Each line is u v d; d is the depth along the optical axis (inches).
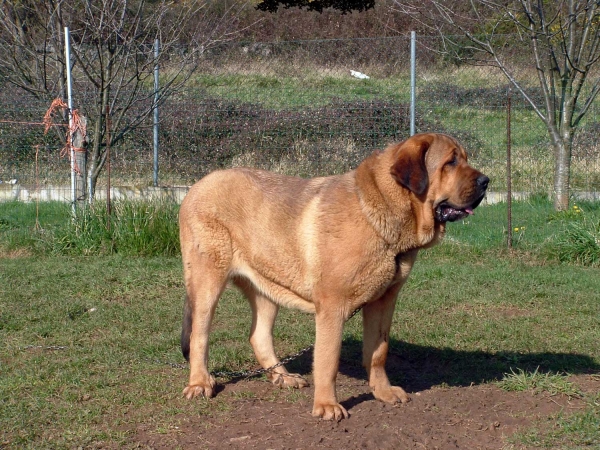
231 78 381.4
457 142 183.6
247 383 197.6
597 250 276.1
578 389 191.3
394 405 187.8
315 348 183.5
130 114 347.9
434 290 248.4
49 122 310.3
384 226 179.6
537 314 233.1
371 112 358.3
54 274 257.1
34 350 209.3
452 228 310.8
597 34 322.0
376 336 189.2
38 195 359.6
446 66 386.3
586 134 378.9
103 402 187.9
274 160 361.4
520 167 369.1
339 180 185.3
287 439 176.9
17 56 334.3
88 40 323.9
